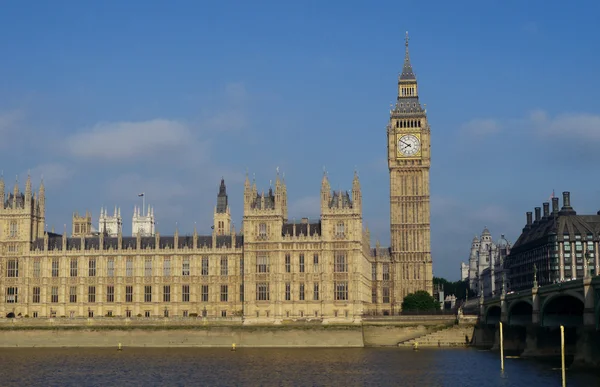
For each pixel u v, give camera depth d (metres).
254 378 159.12
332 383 151.75
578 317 193.38
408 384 149.88
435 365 178.62
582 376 155.62
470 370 168.88
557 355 198.62
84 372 169.88
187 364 183.38
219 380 156.88
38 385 152.12
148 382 155.12
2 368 177.50
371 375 162.00
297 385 149.88
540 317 190.88
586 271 172.88
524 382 149.75
